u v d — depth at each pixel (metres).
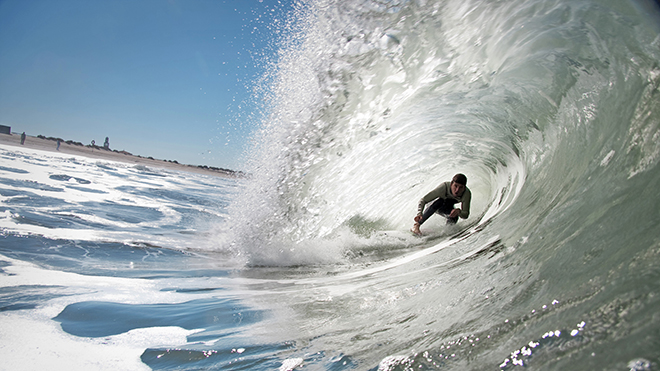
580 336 0.91
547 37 3.06
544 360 0.92
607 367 0.75
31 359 1.66
